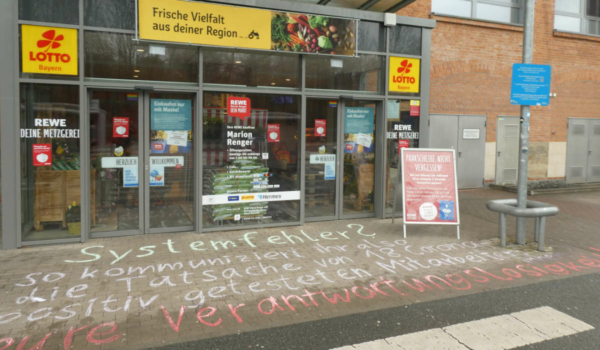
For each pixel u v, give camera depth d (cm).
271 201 742
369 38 788
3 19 569
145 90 652
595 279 521
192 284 479
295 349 348
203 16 651
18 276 493
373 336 371
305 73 743
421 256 597
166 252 589
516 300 454
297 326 387
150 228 682
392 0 781
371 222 795
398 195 838
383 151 812
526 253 623
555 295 470
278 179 744
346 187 812
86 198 632
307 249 618
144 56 643
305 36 721
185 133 687
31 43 584
